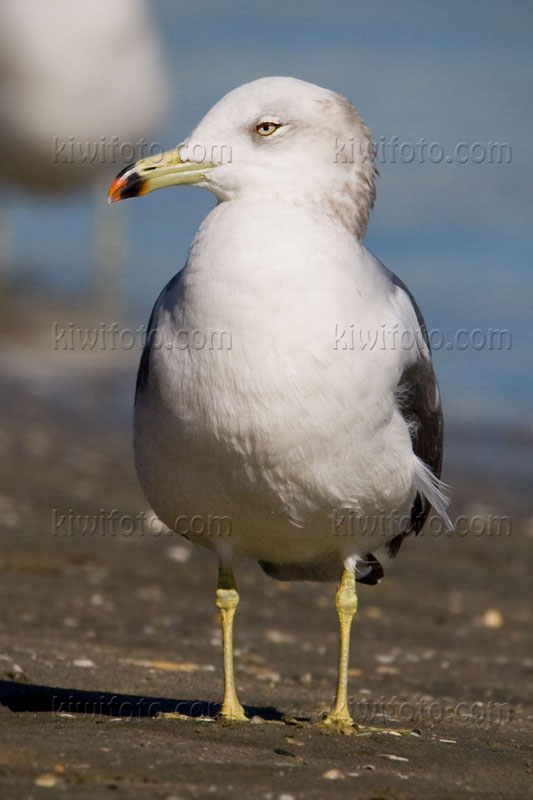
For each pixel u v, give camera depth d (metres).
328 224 8.40
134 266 31.16
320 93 8.68
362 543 8.94
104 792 6.62
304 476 8.27
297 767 7.46
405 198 35.97
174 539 16.14
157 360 8.48
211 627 12.81
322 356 8.01
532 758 8.30
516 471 20.17
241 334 8.02
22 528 15.77
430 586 15.27
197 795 6.74
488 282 29.30
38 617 12.32
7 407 22.19
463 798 7.21
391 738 8.57
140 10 27.48
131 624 12.50
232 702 9.08
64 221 35.72
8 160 28.22
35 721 8.31
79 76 27.08
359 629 13.44
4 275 30.31
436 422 9.52
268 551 9.09
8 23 26.69
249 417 8.08
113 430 21.47
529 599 14.95
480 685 11.52
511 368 24.89
